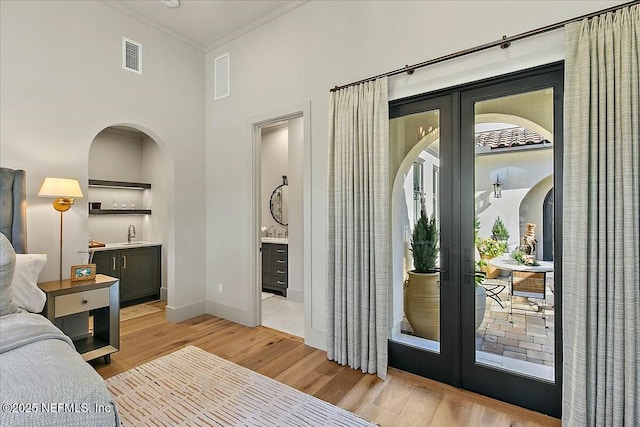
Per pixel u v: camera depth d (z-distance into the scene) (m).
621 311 1.62
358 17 2.72
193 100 3.97
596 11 1.76
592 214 1.69
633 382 1.60
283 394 2.19
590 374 1.70
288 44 3.22
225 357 2.76
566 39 1.79
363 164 2.55
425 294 2.47
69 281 2.65
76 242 2.95
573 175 1.76
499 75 2.08
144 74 3.50
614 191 1.65
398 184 2.59
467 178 2.26
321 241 2.95
